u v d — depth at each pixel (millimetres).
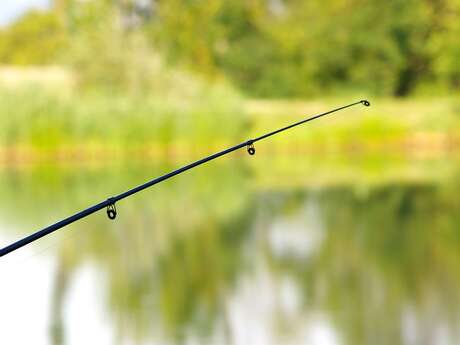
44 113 37469
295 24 58562
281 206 23516
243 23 61562
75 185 27938
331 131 39938
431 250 17422
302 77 55969
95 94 40344
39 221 20953
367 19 54219
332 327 12734
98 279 15469
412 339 12211
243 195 25891
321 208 23031
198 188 27859
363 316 13102
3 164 35781
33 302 13930
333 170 31734
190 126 38688
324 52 54875
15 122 37281
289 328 12648
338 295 14305
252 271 16156
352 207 23000
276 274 15875
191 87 42406
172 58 60406
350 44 54438
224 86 41406
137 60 44312
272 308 13727
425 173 29828
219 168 34031
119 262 16828
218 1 61625
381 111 41531
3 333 12469
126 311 13617
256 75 58312
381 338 12117
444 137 39625
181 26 62531
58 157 37531
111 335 12430
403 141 39625
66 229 20234
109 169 32812
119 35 46281
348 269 16031
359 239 18719
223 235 19641
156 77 43969
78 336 12383
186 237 19469
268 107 44750
